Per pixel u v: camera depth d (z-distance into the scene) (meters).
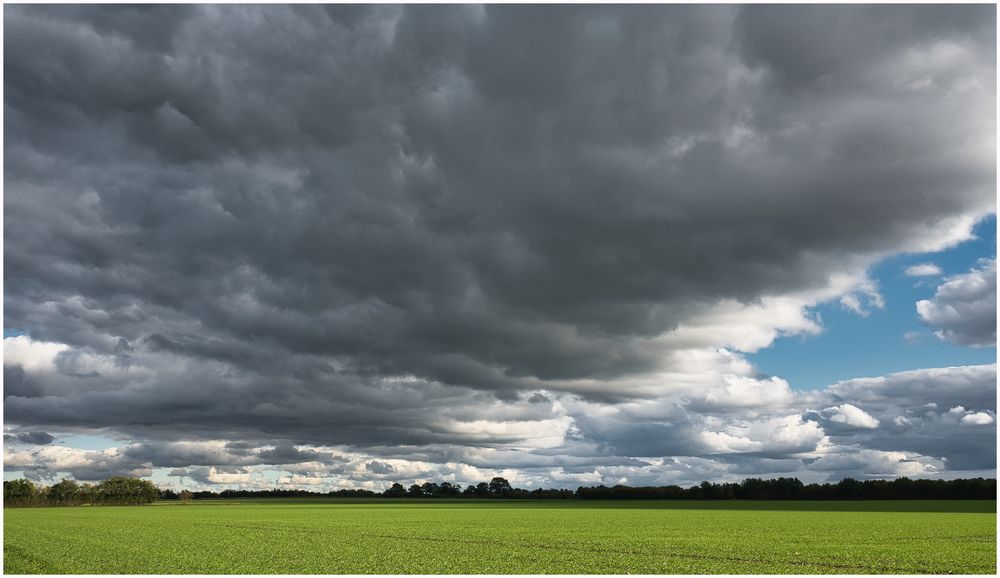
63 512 122.75
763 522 75.12
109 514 111.38
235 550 44.88
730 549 43.94
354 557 40.50
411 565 36.72
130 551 44.16
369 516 101.19
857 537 52.78
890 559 38.28
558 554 41.72
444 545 48.03
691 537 53.56
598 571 34.28
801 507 125.38
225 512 121.62
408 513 113.19
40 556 40.88
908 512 98.38
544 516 96.19
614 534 57.47
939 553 41.09
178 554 42.25
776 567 35.56
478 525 73.31
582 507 142.62
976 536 53.62
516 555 41.22
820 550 42.94
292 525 75.44
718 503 158.00
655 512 108.25
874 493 170.38
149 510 134.62
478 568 35.38
